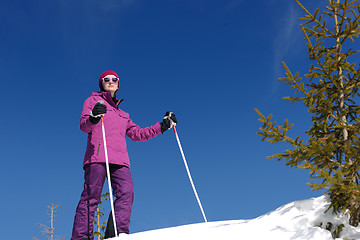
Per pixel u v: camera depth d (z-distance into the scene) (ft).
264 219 11.39
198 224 12.52
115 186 14.10
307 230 9.84
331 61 11.76
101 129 14.19
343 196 10.62
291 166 11.42
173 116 15.94
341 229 10.43
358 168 10.85
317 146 10.72
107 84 15.47
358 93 12.28
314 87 12.56
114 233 13.35
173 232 11.19
